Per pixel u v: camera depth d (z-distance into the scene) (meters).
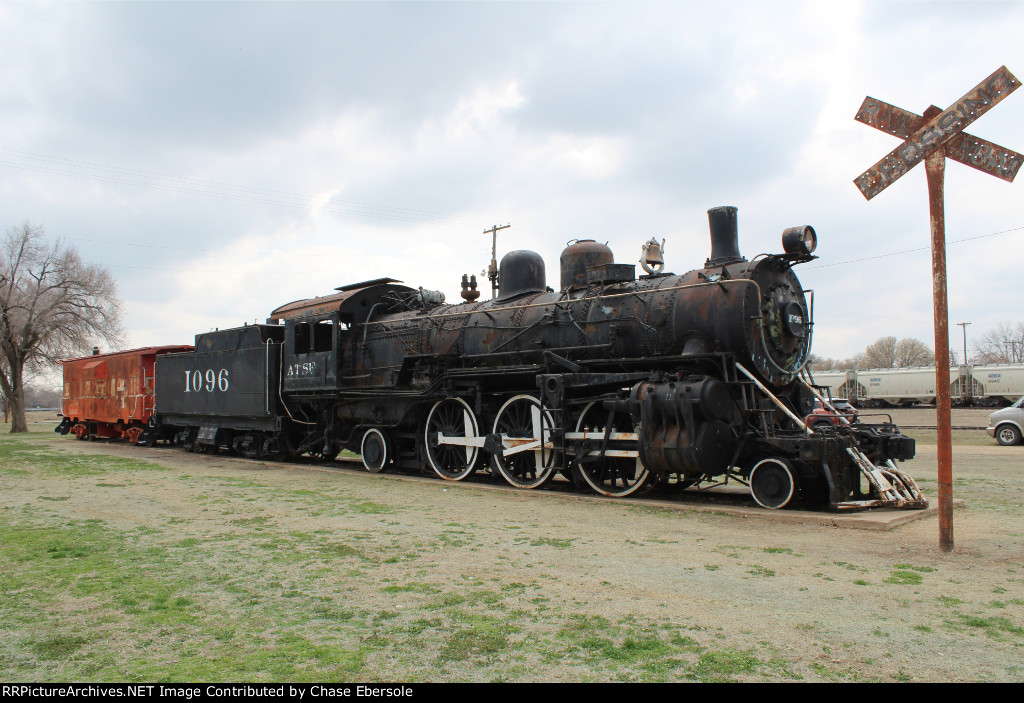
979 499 10.18
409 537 7.56
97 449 21.30
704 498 10.48
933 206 6.58
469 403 12.88
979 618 4.77
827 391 11.34
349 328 15.78
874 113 6.90
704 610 5.01
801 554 6.68
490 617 4.90
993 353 113.31
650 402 9.57
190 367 20.25
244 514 9.03
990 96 6.27
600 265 11.84
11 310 35.06
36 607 5.18
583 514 9.04
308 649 4.32
